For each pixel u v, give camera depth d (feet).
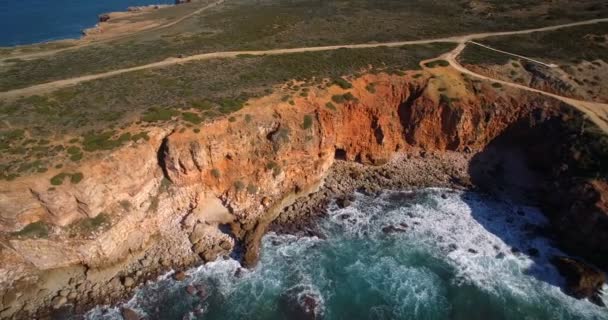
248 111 162.81
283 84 182.29
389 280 142.31
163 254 145.48
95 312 127.54
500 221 166.20
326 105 175.63
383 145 188.55
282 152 164.66
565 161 168.35
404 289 139.03
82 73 193.98
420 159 192.54
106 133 144.36
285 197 170.71
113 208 136.77
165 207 151.12
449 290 138.72
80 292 132.05
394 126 189.88
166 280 139.13
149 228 147.43
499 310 131.95
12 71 197.98
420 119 187.11
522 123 188.44
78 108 159.94
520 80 200.44
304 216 168.35
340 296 136.67
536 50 224.94
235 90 175.63
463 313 131.03
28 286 129.59
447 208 172.55
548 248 153.69
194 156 147.64
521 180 183.62
